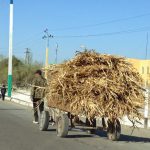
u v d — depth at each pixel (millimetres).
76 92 14086
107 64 14273
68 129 14734
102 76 14031
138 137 16203
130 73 14195
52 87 15070
